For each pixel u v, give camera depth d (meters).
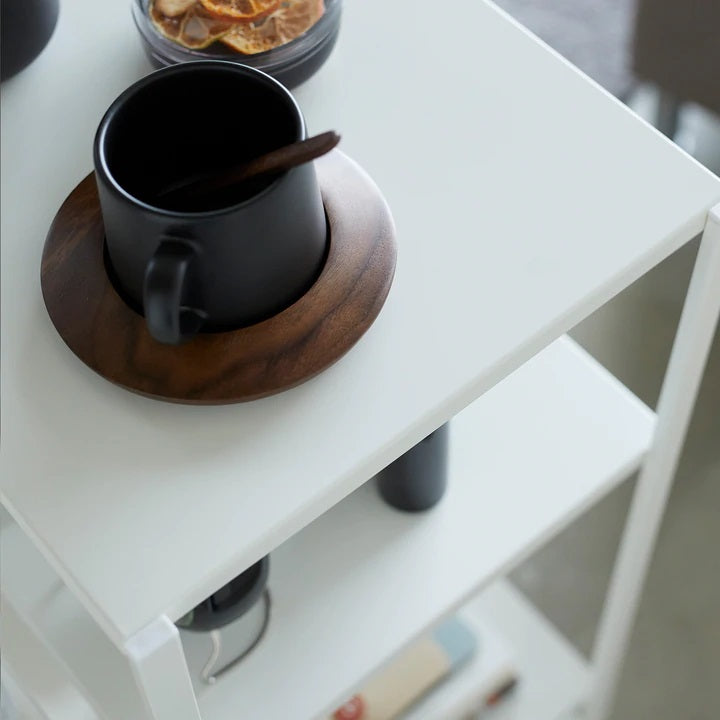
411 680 1.29
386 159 0.97
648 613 1.46
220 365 0.89
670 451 1.10
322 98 0.99
